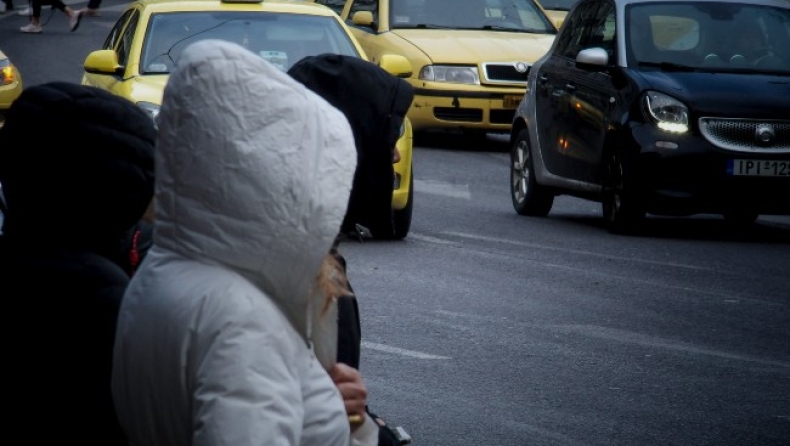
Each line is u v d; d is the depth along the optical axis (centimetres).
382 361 1120
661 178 1798
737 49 1941
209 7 1852
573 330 1255
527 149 2088
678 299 1417
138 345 358
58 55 3897
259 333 352
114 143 416
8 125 418
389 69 1822
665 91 1811
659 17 1966
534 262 1614
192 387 353
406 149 1716
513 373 1095
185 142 351
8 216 423
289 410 353
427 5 2897
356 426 404
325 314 380
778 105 1805
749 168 1792
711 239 1867
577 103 1955
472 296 1398
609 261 1641
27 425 404
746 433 952
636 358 1155
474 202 2175
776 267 1641
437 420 959
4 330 405
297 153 353
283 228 352
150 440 365
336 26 1842
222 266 357
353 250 1656
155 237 361
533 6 2939
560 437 928
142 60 1781
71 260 411
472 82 2706
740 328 1289
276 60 1772
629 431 947
